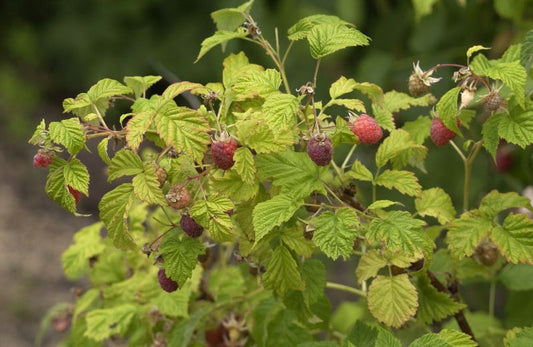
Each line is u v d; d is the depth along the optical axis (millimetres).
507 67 820
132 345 1005
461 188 1343
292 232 837
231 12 908
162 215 1049
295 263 833
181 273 807
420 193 856
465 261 949
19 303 2678
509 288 1009
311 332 1003
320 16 879
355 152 1450
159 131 777
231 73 896
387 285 830
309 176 819
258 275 880
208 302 1032
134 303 1036
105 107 862
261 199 829
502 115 836
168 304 982
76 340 1060
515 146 1264
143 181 784
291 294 883
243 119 811
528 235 851
